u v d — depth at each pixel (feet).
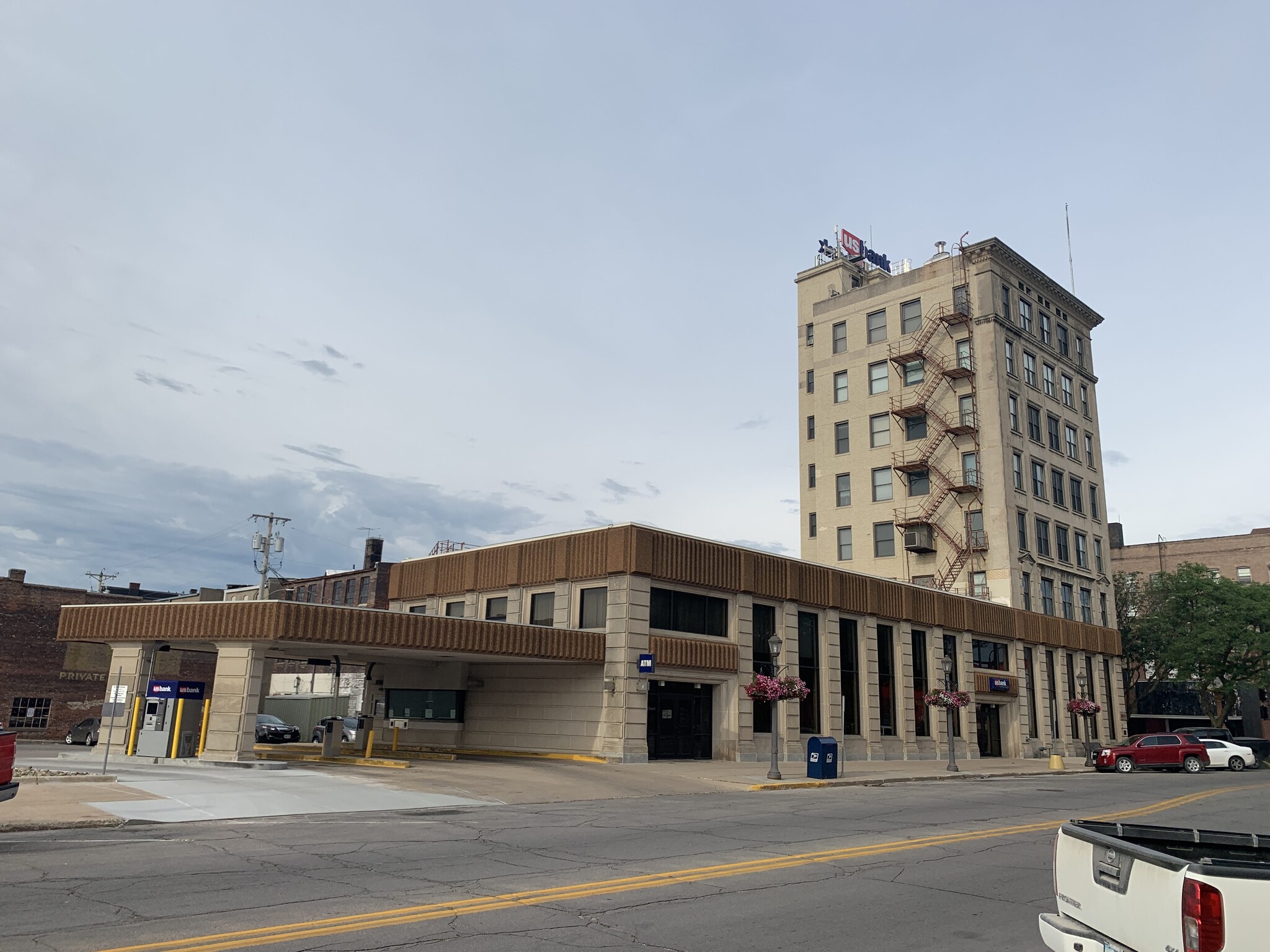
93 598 168.55
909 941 26.48
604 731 101.14
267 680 139.95
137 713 90.94
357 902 29.12
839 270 207.41
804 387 206.08
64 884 30.81
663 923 27.55
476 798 64.95
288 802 56.54
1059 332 205.77
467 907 28.78
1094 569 201.57
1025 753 165.07
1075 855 20.16
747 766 104.12
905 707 139.44
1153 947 16.83
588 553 107.24
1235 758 147.43
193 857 36.94
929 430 181.78
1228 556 265.54
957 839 48.67
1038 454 186.09
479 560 122.52
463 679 119.65
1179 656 198.29
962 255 183.83
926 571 179.32
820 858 40.60
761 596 117.91
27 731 158.51
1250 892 15.57
